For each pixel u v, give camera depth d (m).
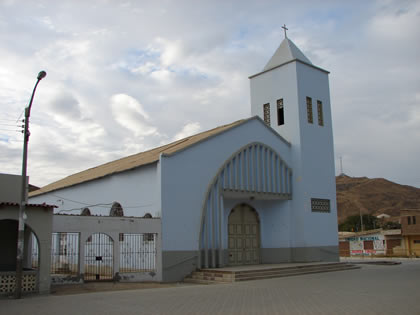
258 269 21.16
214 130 27.67
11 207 15.68
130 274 19.61
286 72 29.03
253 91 31.14
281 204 27.41
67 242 21.23
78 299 14.01
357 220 91.69
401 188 142.88
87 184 30.12
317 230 27.45
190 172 22.47
